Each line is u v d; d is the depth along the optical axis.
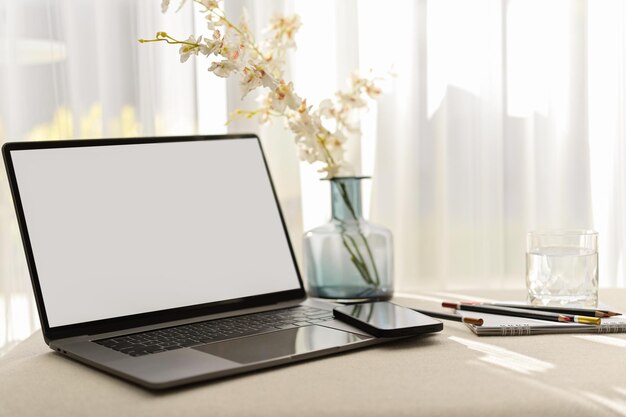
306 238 1.27
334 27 1.67
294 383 0.76
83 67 1.66
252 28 1.62
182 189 1.12
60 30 1.65
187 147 1.16
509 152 1.71
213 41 1.09
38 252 0.97
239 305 1.11
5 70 1.67
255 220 1.19
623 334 0.95
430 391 0.73
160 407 0.70
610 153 1.75
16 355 0.95
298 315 1.05
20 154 1.00
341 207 1.25
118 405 0.71
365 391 0.73
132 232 1.05
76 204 1.02
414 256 1.72
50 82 1.65
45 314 0.95
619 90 1.73
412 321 0.94
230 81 1.64
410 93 1.69
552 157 1.72
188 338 0.93
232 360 0.81
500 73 1.69
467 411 0.69
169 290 1.06
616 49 1.73
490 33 1.68
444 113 1.70
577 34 1.69
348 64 1.66
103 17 1.65
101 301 0.99
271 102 1.19
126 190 1.07
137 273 1.04
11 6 1.65
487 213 1.72
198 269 1.10
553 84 1.71
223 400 0.71
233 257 1.14
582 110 1.70
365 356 0.86
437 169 1.71
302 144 1.28
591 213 1.72
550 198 1.73
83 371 0.84
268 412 0.69
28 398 0.76
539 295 1.07
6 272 1.70
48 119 1.66
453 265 1.74
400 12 1.68
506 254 1.74
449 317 1.02
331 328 0.96
